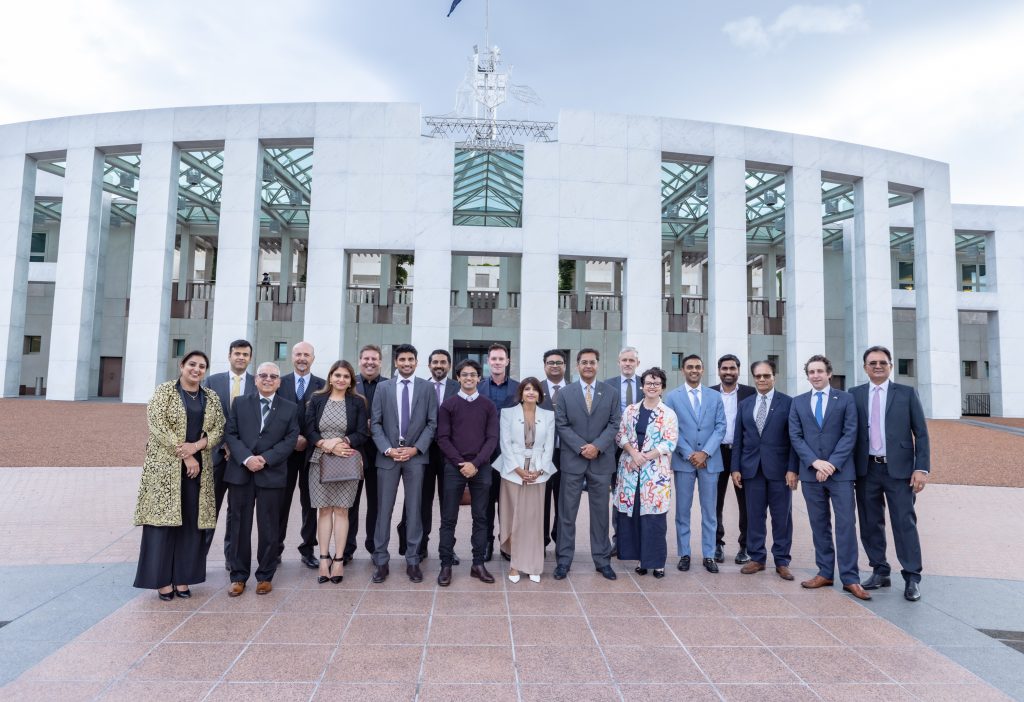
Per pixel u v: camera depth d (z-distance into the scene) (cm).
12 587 493
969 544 694
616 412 576
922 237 2328
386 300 2616
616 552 622
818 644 407
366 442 582
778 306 2983
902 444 522
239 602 468
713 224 2108
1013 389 2645
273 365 515
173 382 494
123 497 848
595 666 365
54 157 2264
